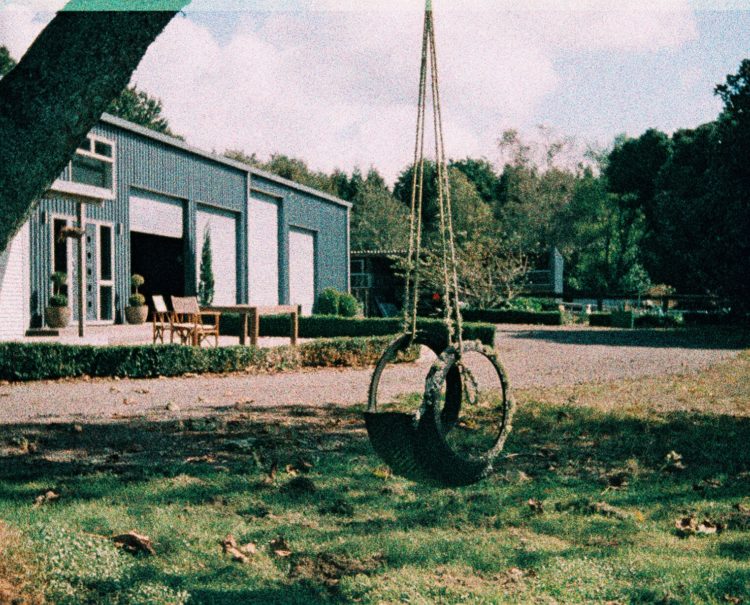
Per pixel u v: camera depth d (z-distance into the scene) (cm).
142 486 462
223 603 290
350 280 4084
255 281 2781
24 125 311
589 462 548
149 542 352
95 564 322
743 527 396
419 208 344
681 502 441
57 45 313
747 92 2775
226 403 845
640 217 5334
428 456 323
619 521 405
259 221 2809
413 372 1266
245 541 365
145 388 994
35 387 1002
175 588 304
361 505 430
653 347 1911
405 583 313
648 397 924
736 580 315
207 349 1194
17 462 529
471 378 344
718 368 1341
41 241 1623
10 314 1450
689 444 616
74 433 645
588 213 5741
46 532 349
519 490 464
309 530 382
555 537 379
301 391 970
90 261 1820
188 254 2320
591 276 5500
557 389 1000
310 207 3238
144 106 6216
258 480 480
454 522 400
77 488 455
